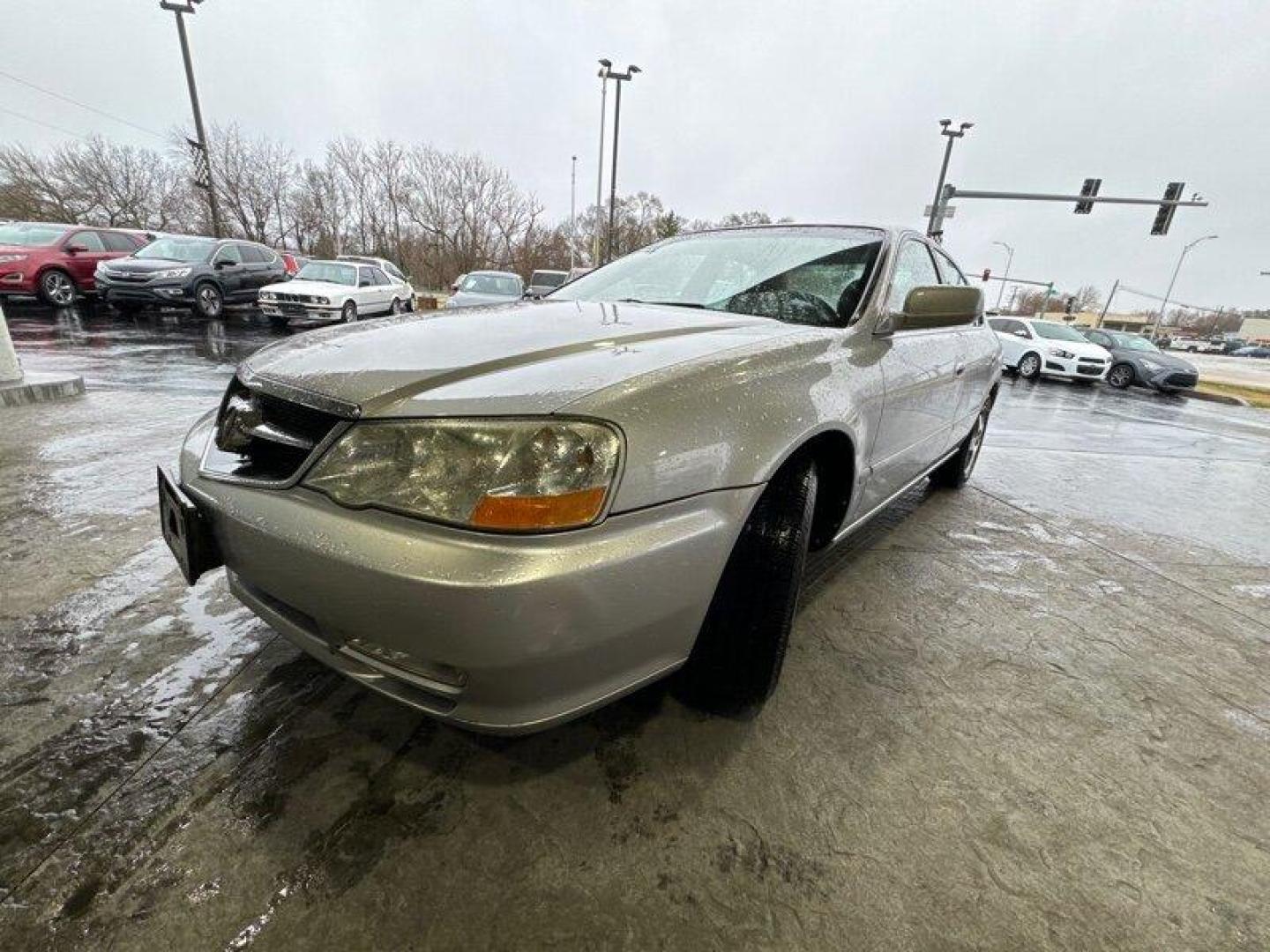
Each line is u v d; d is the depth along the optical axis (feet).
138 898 3.52
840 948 3.47
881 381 6.06
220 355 23.32
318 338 4.95
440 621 3.26
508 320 5.38
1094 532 10.61
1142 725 5.52
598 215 71.41
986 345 10.50
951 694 5.75
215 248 36.65
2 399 13.88
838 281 6.71
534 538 3.31
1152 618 7.59
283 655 5.68
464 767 4.55
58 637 5.78
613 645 3.62
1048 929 3.64
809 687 5.71
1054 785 4.73
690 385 4.03
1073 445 19.36
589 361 4.14
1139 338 48.06
